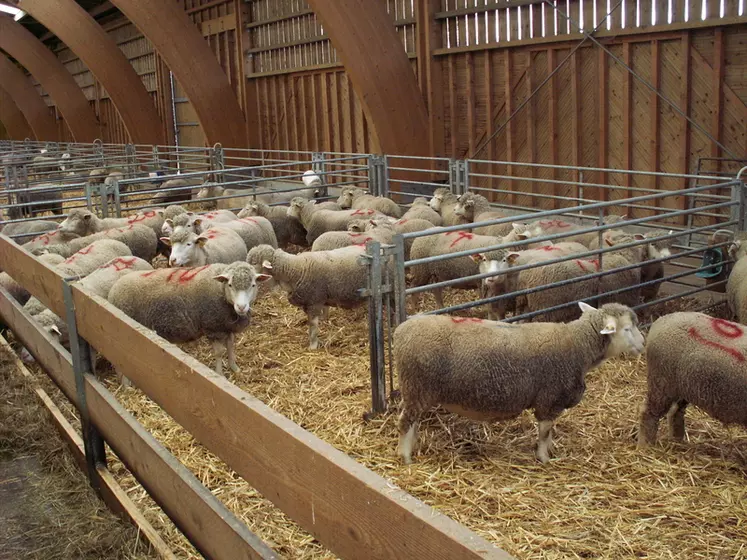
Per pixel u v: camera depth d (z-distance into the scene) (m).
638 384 6.55
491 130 15.21
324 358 7.46
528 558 4.09
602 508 4.61
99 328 3.99
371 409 6.11
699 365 4.84
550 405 5.06
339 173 14.31
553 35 13.56
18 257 5.63
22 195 15.87
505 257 7.31
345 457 2.16
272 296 9.70
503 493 4.78
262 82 22.98
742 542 4.21
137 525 3.93
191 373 2.97
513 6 14.27
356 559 2.12
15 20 33.69
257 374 7.10
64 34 26.30
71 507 4.34
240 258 9.27
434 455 5.33
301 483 2.31
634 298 7.69
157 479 3.51
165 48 21.92
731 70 11.23
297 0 20.75
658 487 4.87
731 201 8.27
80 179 18.92
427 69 16.14
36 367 6.87
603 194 13.38
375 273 5.84
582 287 7.27
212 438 2.88
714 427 5.71
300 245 11.94
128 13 21.55
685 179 12.02
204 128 22.95
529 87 14.30
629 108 12.65
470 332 4.90
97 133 36.19
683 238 11.26
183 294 6.58
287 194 15.68
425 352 4.88
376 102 15.80
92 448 4.48
